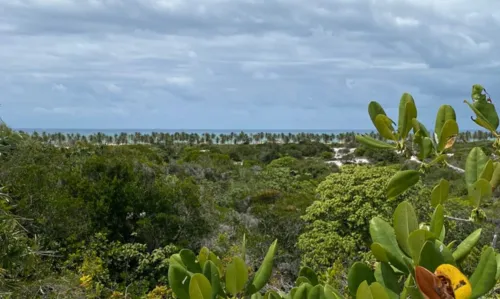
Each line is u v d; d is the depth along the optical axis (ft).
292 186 66.74
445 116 5.26
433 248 4.00
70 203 35.14
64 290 26.53
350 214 33.68
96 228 36.37
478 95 5.16
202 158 81.87
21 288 22.66
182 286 4.76
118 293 29.09
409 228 4.42
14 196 34.12
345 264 32.42
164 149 108.78
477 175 4.92
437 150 5.11
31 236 33.37
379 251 4.54
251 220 42.47
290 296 5.27
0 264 18.58
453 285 3.63
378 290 3.75
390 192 5.19
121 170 41.63
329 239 33.55
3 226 18.57
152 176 45.14
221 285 5.13
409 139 5.17
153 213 39.22
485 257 4.00
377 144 5.24
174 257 5.28
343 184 34.99
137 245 33.99
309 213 35.96
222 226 41.37
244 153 135.23
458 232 16.25
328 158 128.47
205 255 5.40
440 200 4.94
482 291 3.95
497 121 5.08
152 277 33.47
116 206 38.19
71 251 33.22
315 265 33.35
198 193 43.16
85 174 41.73
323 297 4.70
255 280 5.01
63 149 49.37
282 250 36.99
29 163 39.06
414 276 4.20
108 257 33.09
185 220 39.19
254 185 63.26
